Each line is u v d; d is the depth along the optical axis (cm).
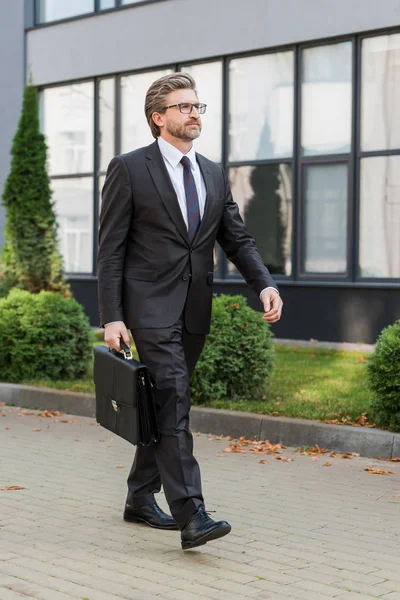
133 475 591
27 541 553
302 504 656
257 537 564
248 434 917
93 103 2162
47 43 2233
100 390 543
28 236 1591
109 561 511
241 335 1019
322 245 1786
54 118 2250
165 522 578
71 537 562
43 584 471
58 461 813
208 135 1959
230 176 1920
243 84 1892
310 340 1780
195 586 467
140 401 509
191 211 538
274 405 974
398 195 1669
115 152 2123
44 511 630
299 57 1794
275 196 1850
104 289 534
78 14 2173
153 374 519
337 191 1758
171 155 538
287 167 1830
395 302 1662
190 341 547
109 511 629
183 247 536
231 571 493
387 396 840
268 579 479
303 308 1794
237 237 558
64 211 2234
